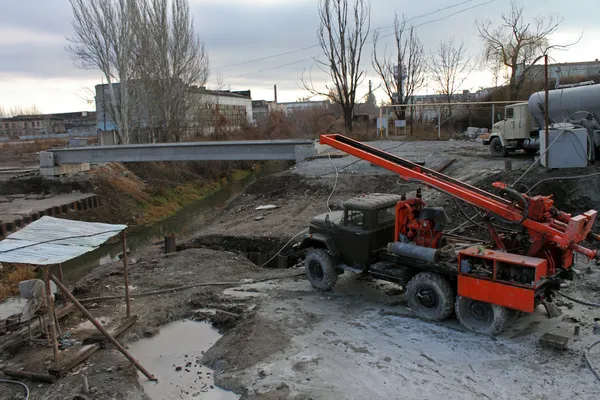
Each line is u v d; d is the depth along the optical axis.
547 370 6.82
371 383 6.79
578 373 6.68
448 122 39.19
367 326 8.70
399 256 9.05
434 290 8.50
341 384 6.81
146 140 42.75
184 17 40.25
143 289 11.53
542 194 13.52
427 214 8.93
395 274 9.17
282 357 7.74
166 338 9.26
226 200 33.84
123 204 29.50
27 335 8.62
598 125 16.42
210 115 48.25
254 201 21.88
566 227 7.64
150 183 34.50
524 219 7.86
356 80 37.44
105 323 9.39
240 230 16.52
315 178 22.06
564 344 7.27
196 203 34.12
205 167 40.81
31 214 22.73
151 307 10.36
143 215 29.17
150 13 38.19
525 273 7.38
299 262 13.96
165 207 31.56
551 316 8.34
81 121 87.81
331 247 10.13
